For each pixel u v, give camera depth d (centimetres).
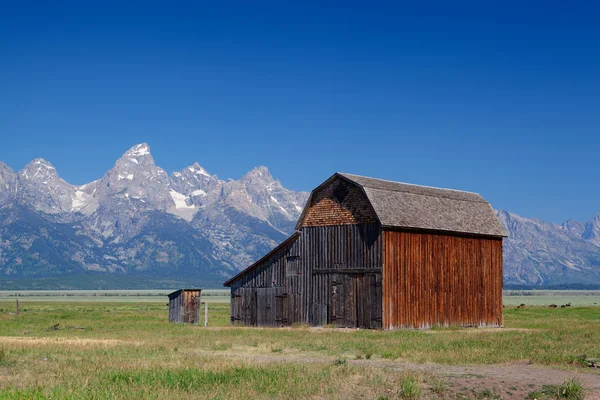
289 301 6788
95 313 10244
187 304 7475
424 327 6481
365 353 3900
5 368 3078
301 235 6788
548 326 7000
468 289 6969
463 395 2597
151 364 3150
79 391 2406
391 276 6281
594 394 2647
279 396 2423
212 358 3484
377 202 6366
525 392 2666
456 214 7062
